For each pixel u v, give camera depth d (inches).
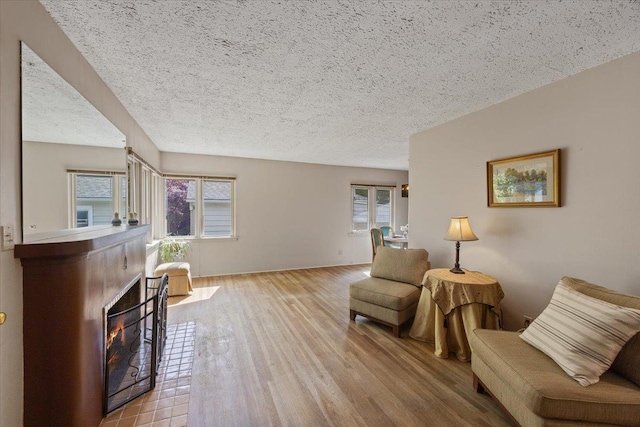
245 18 59.0
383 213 278.1
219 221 212.2
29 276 50.3
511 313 103.2
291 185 233.6
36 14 53.1
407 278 125.7
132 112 115.2
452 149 126.0
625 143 75.0
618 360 56.7
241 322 123.9
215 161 207.5
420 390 77.3
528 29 63.1
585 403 50.4
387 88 93.8
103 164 88.1
